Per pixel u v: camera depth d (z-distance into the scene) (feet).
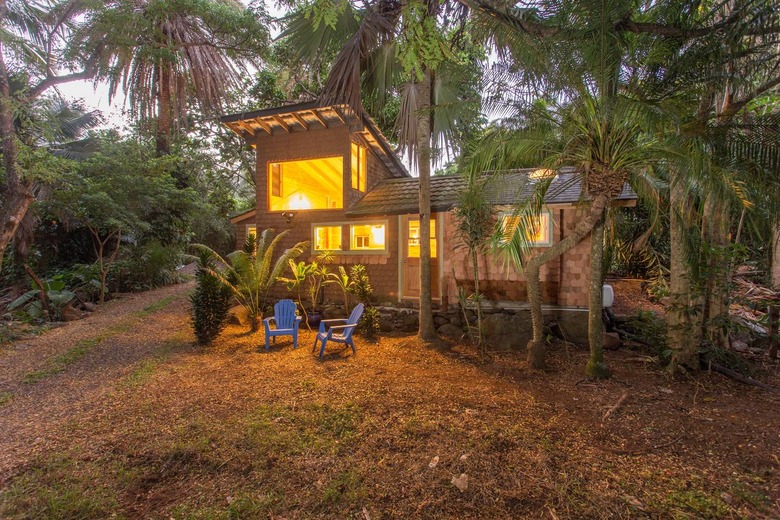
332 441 10.96
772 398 13.55
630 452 10.06
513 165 16.84
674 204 16.97
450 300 24.00
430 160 21.81
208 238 61.57
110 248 41.57
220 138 54.90
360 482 9.09
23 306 29.76
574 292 21.11
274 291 29.07
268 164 29.09
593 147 14.42
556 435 10.95
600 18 12.28
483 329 21.42
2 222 23.86
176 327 26.03
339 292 27.35
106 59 26.76
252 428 11.67
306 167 30.60
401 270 25.77
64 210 29.58
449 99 21.84
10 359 19.54
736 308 25.95
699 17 14.61
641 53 13.51
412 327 24.58
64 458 10.29
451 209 22.70
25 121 24.86
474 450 10.24
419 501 8.41
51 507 8.41
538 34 14.07
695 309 15.58
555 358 18.25
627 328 22.52
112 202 30.50
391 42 20.12
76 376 16.92
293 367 17.65
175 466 9.90
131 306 32.53
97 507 8.41
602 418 12.01
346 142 26.71
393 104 36.96
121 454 10.48
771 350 17.87
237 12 34.96
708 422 11.69
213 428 11.76
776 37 13.43
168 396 14.37
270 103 47.75
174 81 38.55
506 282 22.65
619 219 24.31
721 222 17.25
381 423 11.90
